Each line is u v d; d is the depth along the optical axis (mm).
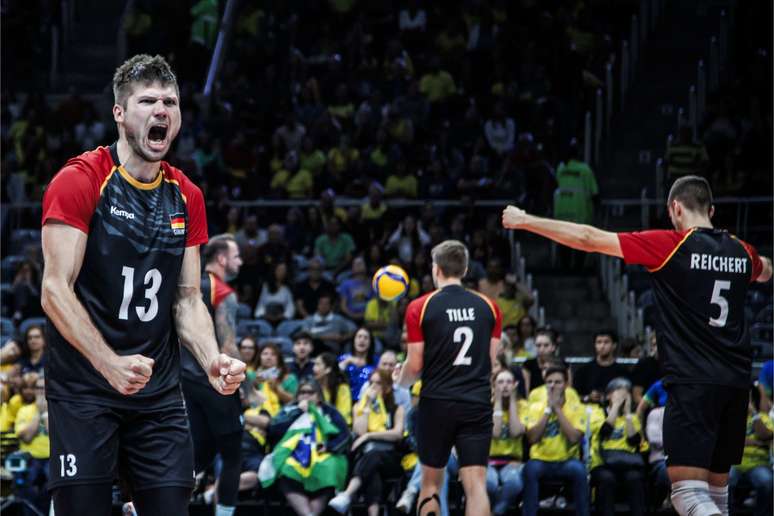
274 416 10477
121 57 21562
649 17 20656
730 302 6023
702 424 5895
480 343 7715
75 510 3898
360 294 13625
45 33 21875
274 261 14508
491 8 20891
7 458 10352
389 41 20609
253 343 10969
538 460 9828
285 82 19812
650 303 13820
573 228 6043
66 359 3982
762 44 18516
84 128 19078
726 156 16281
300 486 10023
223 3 22312
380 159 17516
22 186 17766
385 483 10523
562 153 17172
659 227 14867
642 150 18250
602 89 19156
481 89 19797
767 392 9867
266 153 18375
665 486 9906
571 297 14977
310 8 21734
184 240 4184
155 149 4004
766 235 15312
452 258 7895
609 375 10719
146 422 4055
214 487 10188
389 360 10391
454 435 7691
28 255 14875
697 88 19219
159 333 4113
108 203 4016
